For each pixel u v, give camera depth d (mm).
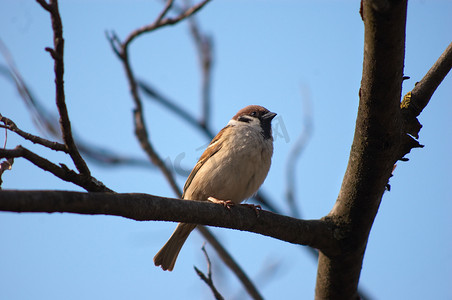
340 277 7219
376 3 4922
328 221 7051
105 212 5016
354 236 6934
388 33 5152
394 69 5465
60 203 4652
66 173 5801
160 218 5633
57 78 5332
